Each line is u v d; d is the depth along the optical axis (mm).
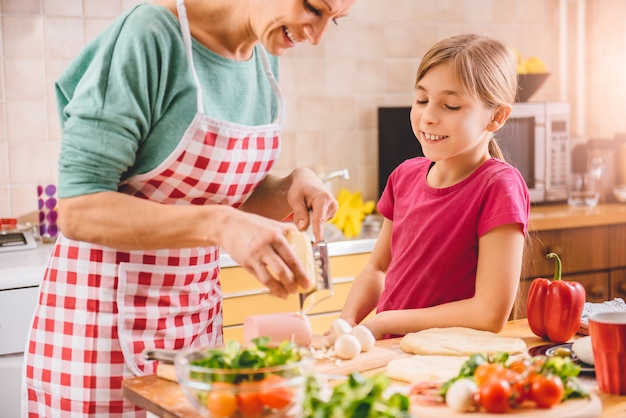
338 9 1409
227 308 3057
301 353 1178
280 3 1427
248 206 1834
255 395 1081
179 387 1347
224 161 1627
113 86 1456
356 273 3312
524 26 4270
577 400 1199
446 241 1793
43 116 3252
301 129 3775
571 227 3641
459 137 1754
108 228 1422
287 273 1257
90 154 1442
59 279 1643
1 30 3152
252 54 1735
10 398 2598
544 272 3604
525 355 1479
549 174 3855
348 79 3857
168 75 1531
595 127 4309
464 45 1788
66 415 1646
